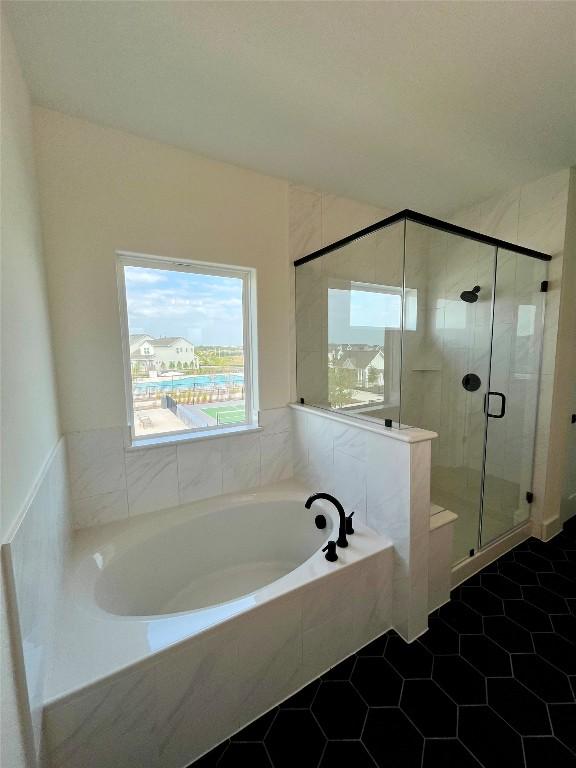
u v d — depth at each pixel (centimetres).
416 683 128
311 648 129
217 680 109
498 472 219
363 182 212
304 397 228
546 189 203
